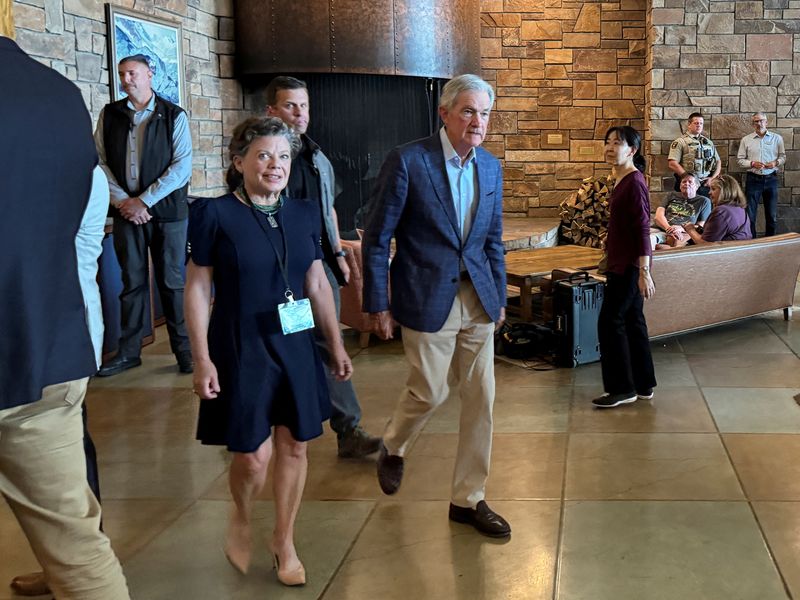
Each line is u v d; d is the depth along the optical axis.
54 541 1.76
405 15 7.13
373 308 2.71
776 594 2.37
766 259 5.65
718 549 2.64
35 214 1.55
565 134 10.25
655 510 2.95
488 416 2.75
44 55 5.01
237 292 2.26
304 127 3.15
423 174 2.61
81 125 1.64
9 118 1.50
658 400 4.25
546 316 5.52
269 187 2.24
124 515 3.00
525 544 2.71
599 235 8.38
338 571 2.55
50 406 1.69
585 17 10.05
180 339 4.87
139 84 4.75
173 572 2.57
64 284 1.64
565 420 3.96
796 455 3.45
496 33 10.12
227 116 7.37
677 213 7.62
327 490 3.18
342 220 7.36
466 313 2.69
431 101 7.54
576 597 2.37
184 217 4.86
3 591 2.48
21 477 1.70
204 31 7.01
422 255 2.65
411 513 2.96
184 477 3.36
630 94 10.13
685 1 9.40
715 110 9.54
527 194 10.38
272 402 2.31
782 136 9.55
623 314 4.06
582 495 3.09
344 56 7.01
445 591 2.42
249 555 2.49
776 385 4.47
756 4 9.35
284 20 6.99
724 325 5.95
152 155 4.79
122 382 4.74
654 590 2.40
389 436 2.90
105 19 5.64
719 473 3.27
